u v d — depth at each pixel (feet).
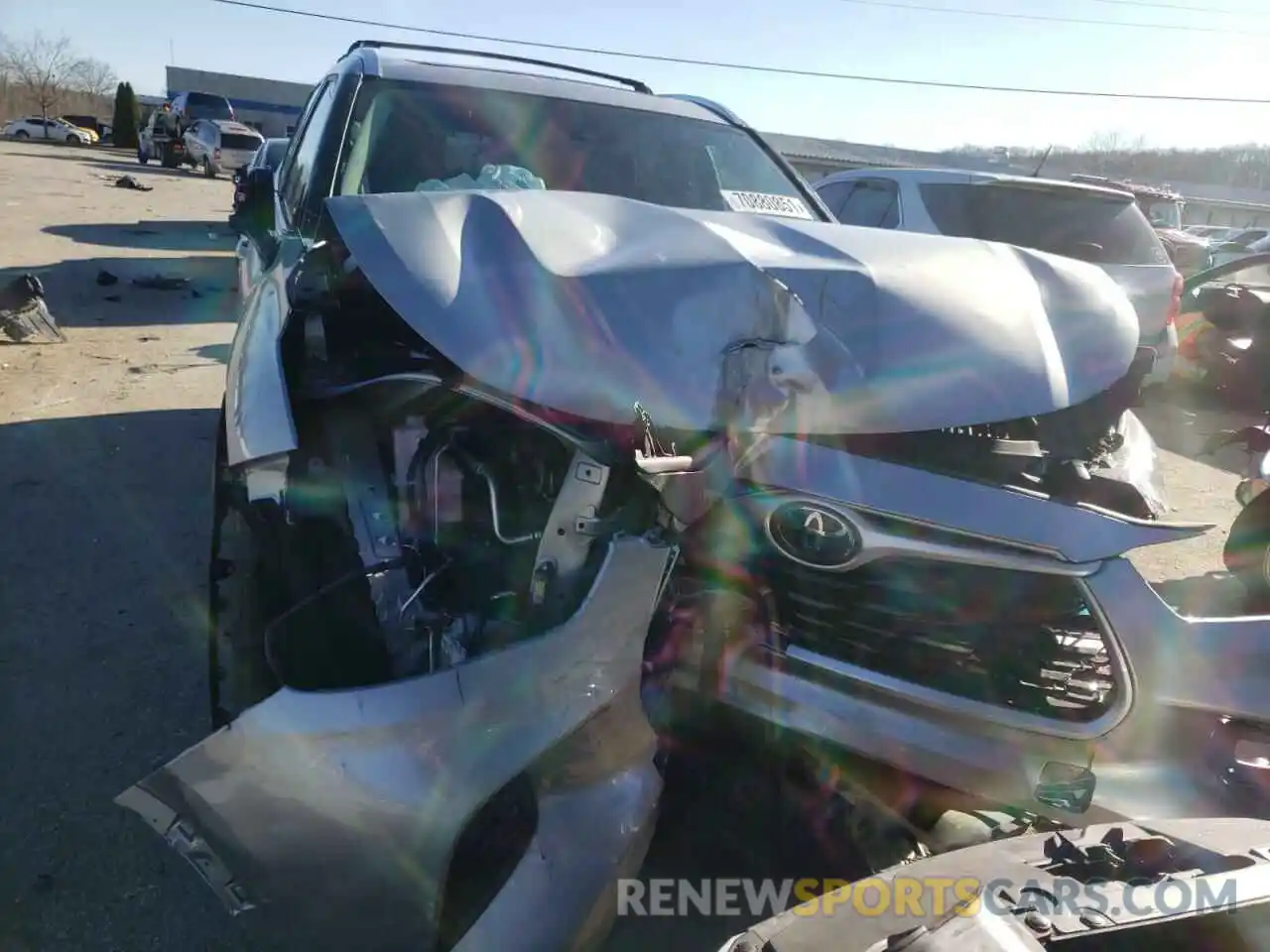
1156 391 25.04
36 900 7.70
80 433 17.90
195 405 20.12
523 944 5.97
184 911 7.72
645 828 6.36
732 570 6.79
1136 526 6.66
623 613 6.20
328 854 5.89
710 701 6.99
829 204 25.88
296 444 6.84
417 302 7.35
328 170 11.13
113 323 27.22
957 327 7.70
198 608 12.18
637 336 7.04
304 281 8.86
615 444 6.50
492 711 5.94
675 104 13.61
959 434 7.46
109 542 13.73
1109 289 9.21
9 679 10.47
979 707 6.82
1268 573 13.97
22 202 52.42
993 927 4.58
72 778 9.07
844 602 6.86
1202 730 6.95
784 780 7.43
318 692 5.94
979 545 6.62
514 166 11.41
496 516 7.00
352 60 12.64
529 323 7.09
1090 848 5.41
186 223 50.26
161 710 10.17
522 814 6.30
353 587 6.64
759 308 7.21
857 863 7.55
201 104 99.55
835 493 6.64
